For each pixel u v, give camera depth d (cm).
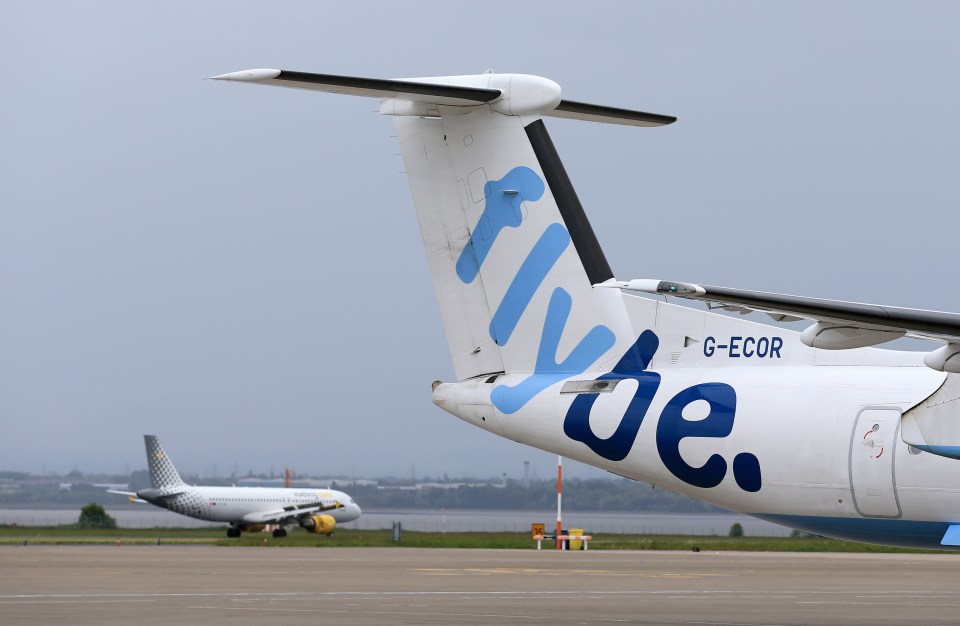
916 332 2516
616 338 3347
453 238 3506
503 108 3400
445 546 12975
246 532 17775
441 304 3544
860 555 11331
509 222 3441
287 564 7388
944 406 2811
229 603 4009
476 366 3509
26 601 4053
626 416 3253
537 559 8906
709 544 14562
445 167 3488
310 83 2981
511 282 3453
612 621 3459
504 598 4422
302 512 15650
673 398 3209
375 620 3403
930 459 2847
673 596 4709
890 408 2936
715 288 2473
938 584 5991
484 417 3472
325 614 3600
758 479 3080
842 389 3022
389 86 3117
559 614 3703
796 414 3042
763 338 3188
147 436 15700
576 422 3319
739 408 3119
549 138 3406
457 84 3431
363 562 7875
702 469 3155
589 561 8688
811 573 7150
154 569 6500
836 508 2986
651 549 12975
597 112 3400
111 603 3978
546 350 3422
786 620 3609
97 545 12400
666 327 3300
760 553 11819
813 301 2483
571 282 3400
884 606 4312
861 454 2938
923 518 2872
